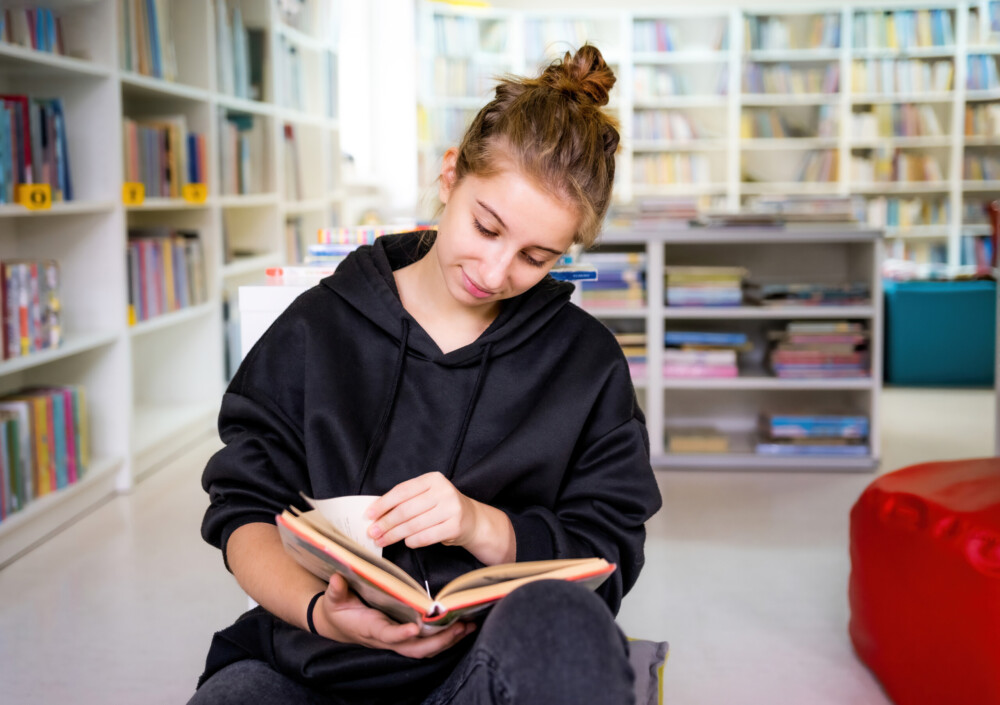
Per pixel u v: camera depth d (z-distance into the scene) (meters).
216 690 0.96
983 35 6.79
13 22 2.92
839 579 2.58
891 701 1.89
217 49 4.13
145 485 3.38
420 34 6.84
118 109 3.21
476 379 1.14
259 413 1.11
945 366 5.59
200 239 4.07
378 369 1.15
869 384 3.71
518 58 7.12
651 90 7.14
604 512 1.10
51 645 2.14
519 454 1.10
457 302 1.15
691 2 7.27
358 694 0.98
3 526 2.56
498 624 0.79
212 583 2.51
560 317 1.19
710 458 3.75
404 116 6.65
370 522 0.96
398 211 6.73
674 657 2.10
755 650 2.14
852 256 3.95
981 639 1.56
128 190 3.27
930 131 6.91
